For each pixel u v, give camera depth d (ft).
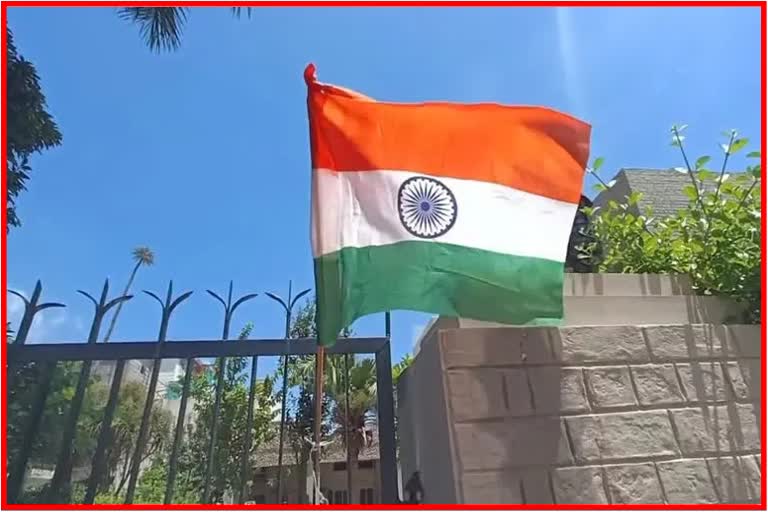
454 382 7.70
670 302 9.21
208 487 8.12
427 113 8.25
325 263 7.38
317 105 7.93
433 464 8.14
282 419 8.79
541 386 7.84
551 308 7.84
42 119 18.80
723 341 8.66
